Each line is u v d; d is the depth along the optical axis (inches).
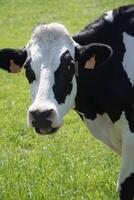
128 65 120.9
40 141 182.4
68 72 110.0
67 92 110.4
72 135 186.1
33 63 108.9
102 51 112.3
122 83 121.0
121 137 126.2
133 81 121.1
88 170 149.3
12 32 415.2
